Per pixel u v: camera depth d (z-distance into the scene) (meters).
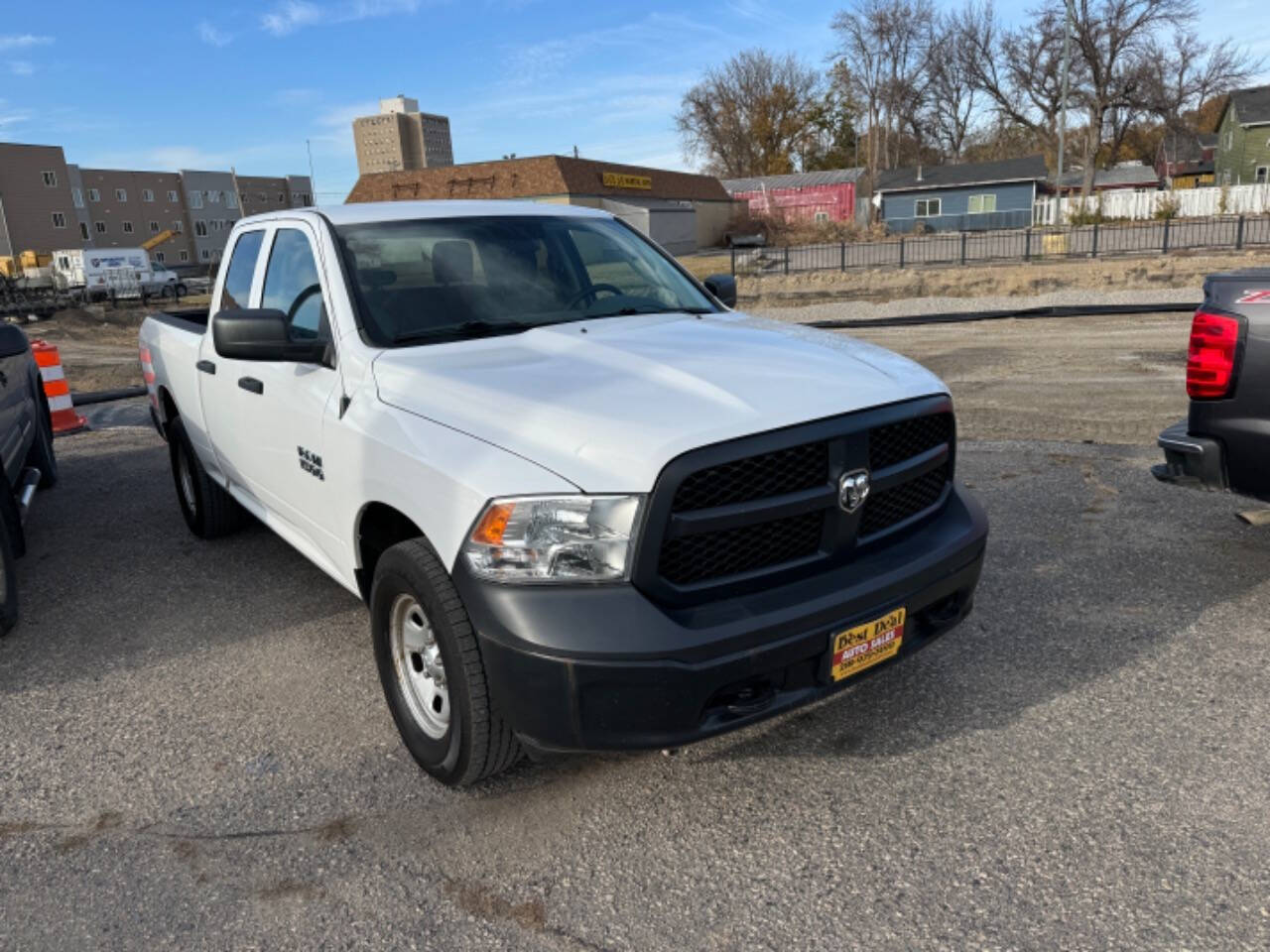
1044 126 65.44
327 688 3.80
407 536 3.24
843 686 2.79
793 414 2.64
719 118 84.12
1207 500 5.64
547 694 2.47
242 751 3.35
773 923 2.43
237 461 4.47
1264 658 3.69
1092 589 4.42
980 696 3.52
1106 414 8.22
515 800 3.01
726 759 3.20
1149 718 3.31
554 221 4.29
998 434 7.69
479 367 3.11
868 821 2.83
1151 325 14.35
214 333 3.39
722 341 3.35
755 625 2.53
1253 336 4.05
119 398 11.84
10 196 77.25
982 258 29.14
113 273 42.81
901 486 3.01
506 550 2.51
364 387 3.25
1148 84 56.22
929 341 14.43
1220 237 28.19
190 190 96.75
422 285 3.64
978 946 2.32
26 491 5.08
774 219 56.06
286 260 4.05
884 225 52.12
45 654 4.22
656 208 49.19
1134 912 2.41
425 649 3.06
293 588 4.88
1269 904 2.41
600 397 2.75
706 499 2.52
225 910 2.56
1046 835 2.72
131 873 2.72
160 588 4.96
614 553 2.47
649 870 2.66
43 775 3.24
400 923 2.49
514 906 2.54
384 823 2.91
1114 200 48.25
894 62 71.75
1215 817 2.76
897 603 2.80
